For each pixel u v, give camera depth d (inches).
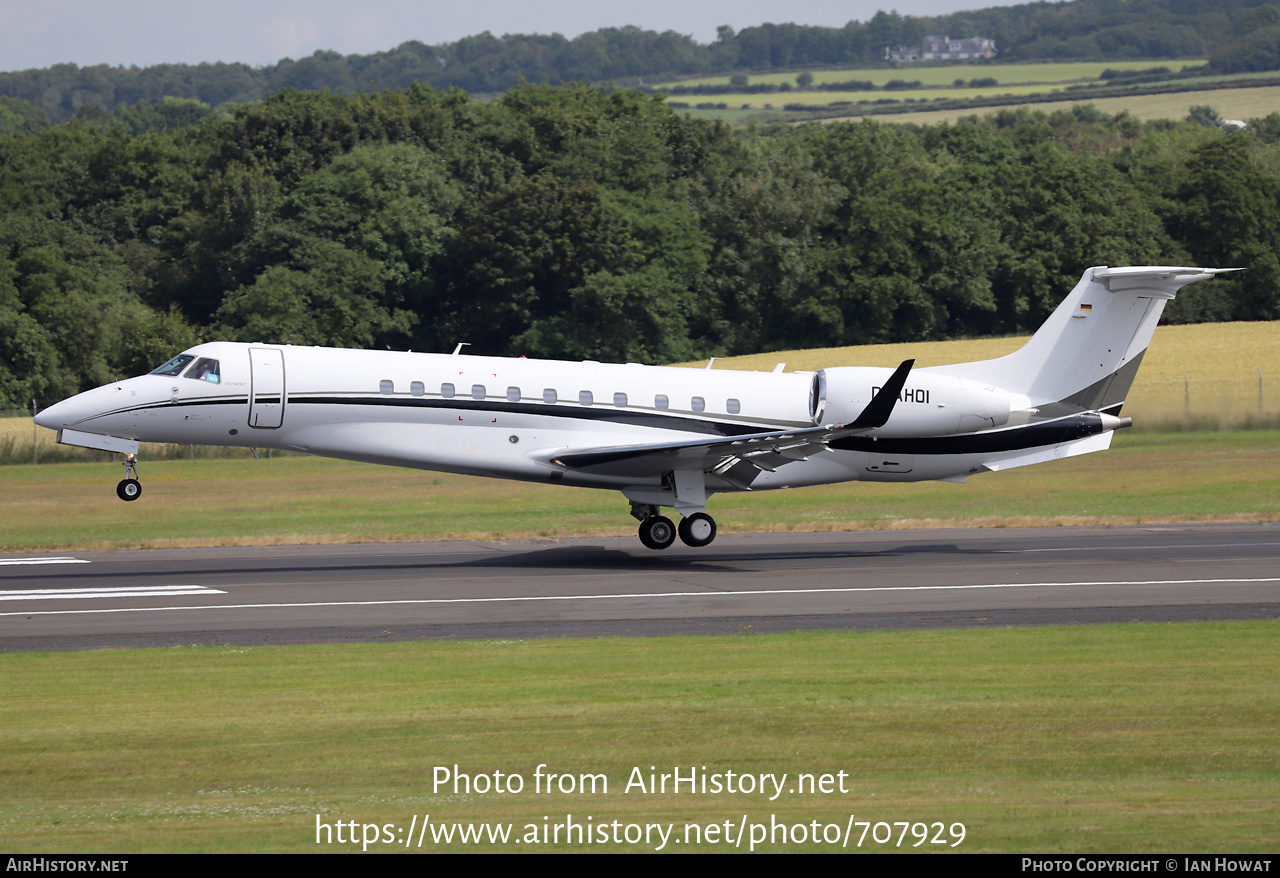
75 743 1221.7
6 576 2375.7
